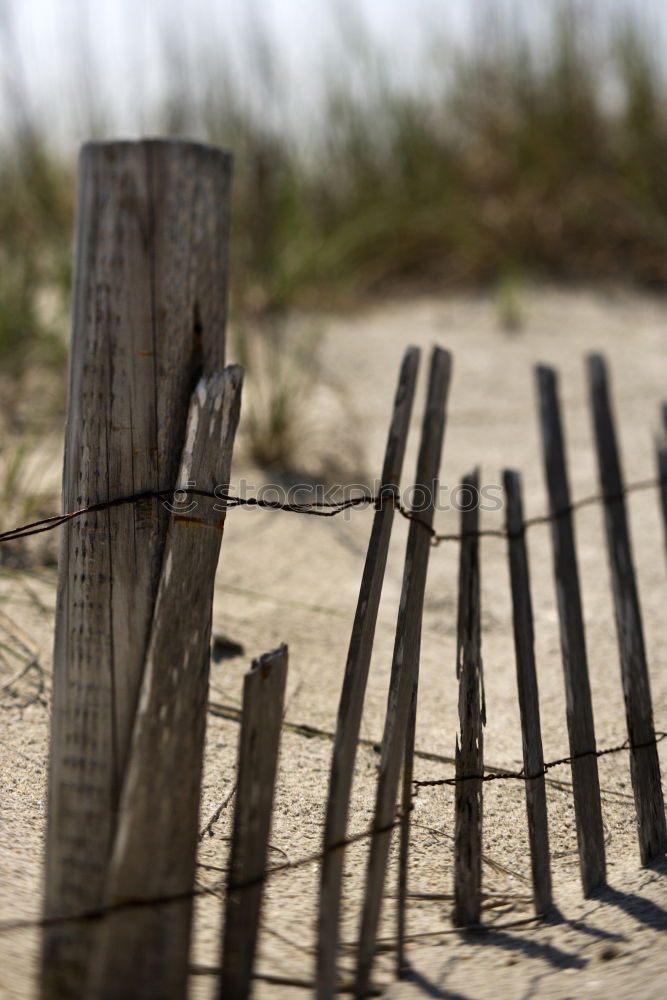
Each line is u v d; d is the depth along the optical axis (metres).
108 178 1.54
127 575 1.42
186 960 1.22
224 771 1.93
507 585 2.80
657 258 5.64
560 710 2.22
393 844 1.76
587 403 4.06
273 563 2.85
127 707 1.34
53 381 3.80
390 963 1.44
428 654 2.44
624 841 1.79
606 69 6.13
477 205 5.98
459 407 4.01
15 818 1.74
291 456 3.47
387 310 5.30
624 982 1.35
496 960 1.45
